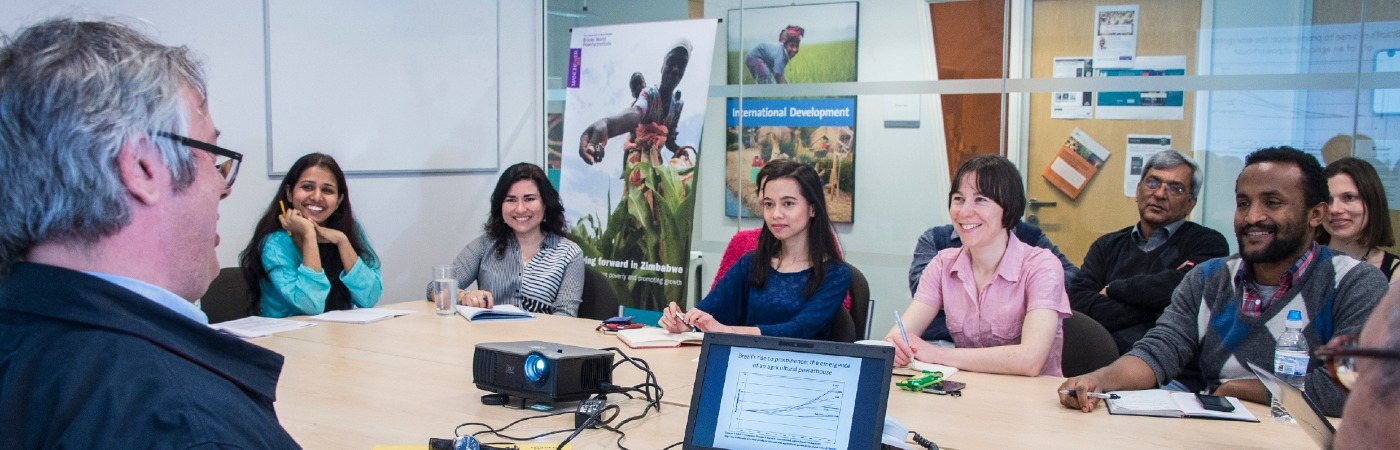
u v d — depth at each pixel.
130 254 0.89
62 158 0.82
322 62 4.64
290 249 3.76
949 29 4.62
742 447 1.68
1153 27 4.26
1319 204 2.27
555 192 4.05
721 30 5.16
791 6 4.96
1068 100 4.43
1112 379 2.32
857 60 4.84
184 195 0.92
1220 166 4.21
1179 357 2.46
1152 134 4.30
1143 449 1.86
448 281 3.46
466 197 5.48
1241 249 2.35
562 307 3.85
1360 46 3.91
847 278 3.21
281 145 4.50
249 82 4.34
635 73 4.99
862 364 1.66
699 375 1.74
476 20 5.41
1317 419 1.53
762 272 3.27
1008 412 2.14
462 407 2.16
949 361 2.58
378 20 4.88
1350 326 2.21
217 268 1.00
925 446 1.86
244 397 0.91
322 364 2.61
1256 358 2.36
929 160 4.72
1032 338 2.57
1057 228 4.52
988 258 2.79
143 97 0.86
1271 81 4.08
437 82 5.22
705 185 5.29
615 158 5.05
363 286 3.85
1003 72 4.53
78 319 0.84
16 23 3.60
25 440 0.82
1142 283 3.62
